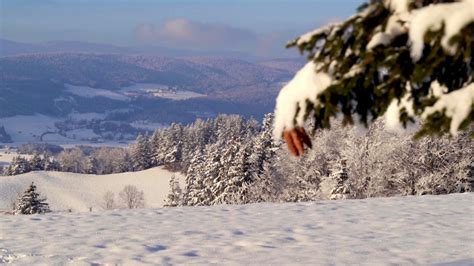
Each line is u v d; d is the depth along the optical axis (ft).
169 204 191.01
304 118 6.82
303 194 111.86
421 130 6.44
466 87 6.24
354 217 44.42
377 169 97.25
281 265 28.71
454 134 6.26
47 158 402.72
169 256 30.83
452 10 5.78
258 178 126.62
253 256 30.71
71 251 32.17
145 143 379.76
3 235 37.27
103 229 39.34
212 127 390.83
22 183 287.89
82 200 279.49
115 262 29.60
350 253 31.35
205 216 45.52
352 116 6.86
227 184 132.77
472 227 39.63
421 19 5.85
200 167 175.42
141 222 42.50
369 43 6.20
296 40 6.56
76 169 415.85
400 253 31.27
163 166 336.90
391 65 6.13
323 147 109.81
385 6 6.37
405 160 95.04
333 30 6.42
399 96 6.48
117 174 323.57
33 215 46.70
